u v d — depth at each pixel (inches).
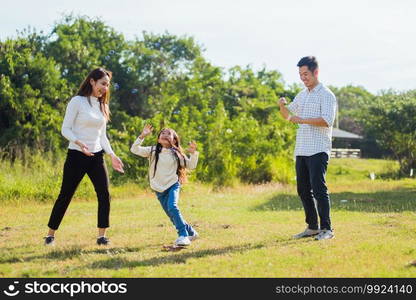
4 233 285.9
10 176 498.3
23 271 192.2
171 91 1076.5
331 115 251.0
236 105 1160.8
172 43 1562.5
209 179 658.8
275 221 326.6
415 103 1106.7
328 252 219.9
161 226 306.3
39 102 740.0
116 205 429.7
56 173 516.4
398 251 221.8
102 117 245.0
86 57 987.9
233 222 321.1
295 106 268.1
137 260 208.4
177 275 185.8
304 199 264.2
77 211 390.0
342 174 1133.7
